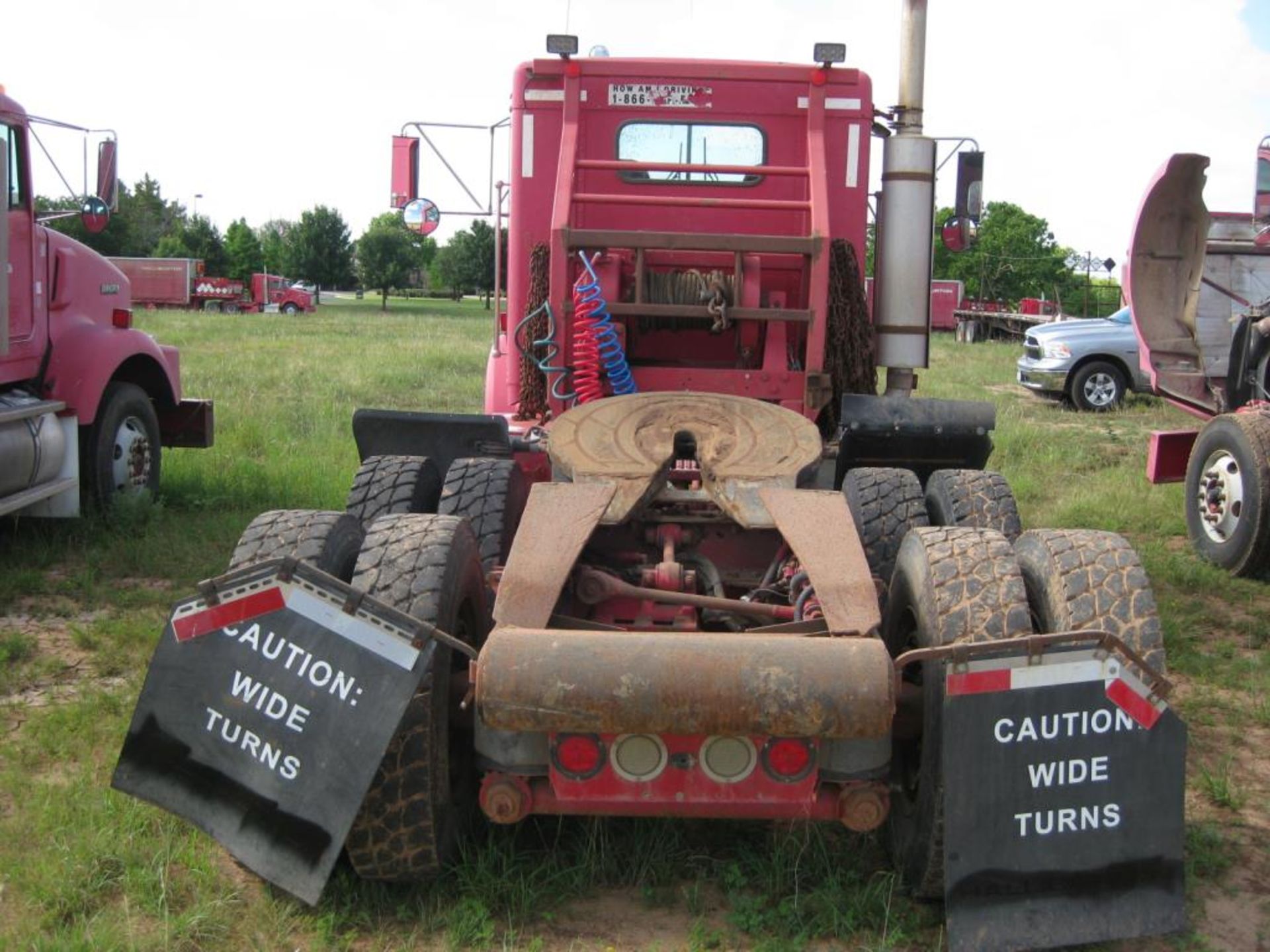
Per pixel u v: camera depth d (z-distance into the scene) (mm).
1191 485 8398
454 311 66688
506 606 3582
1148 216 9008
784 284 6707
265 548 3867
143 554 7555
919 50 6906
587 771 3357
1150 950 3555
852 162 6664
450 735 3883
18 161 7602
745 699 3146
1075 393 17781
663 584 4258
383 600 3545
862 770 3449
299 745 3377
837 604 3590
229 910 3686
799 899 3723
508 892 3725
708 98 6668
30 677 5672
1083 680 3303
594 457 4469
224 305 59938
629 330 6637
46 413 7664
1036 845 3299
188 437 10016
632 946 3555
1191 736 5219
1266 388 8906
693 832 4148
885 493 5195
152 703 3443
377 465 5469
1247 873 4043
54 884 3768
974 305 48344
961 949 3283
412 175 7191
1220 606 7285
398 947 3549
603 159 6730
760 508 4223
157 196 90875
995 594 3498
